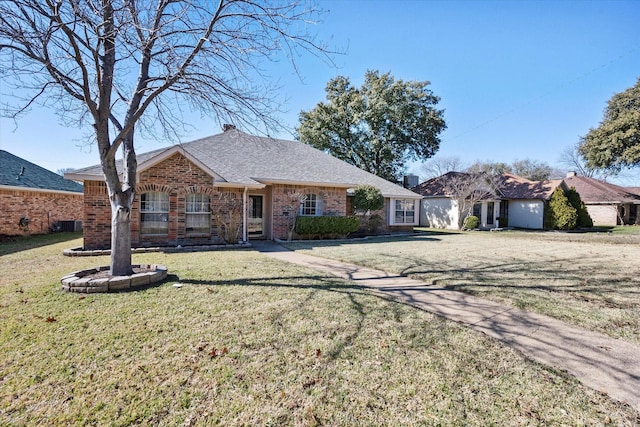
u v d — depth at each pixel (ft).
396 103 87.66
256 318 13.05
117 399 7.75
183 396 7.93
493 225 79.71
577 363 10.03
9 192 42.24
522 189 82.84
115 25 16.14
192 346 10.49
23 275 19.67
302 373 9.09
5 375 8.63
